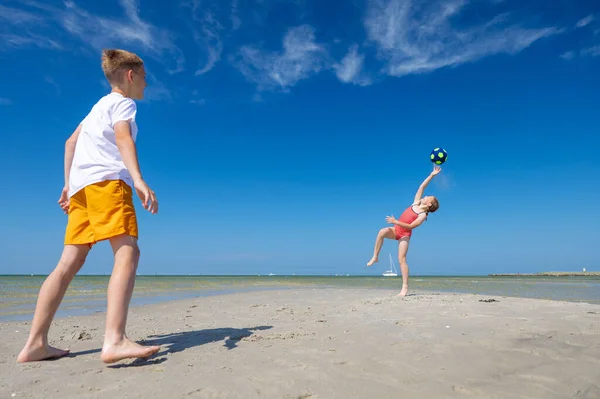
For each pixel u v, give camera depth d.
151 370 2.37
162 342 3.20
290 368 2.43
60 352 2.75
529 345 3.01
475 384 2.23
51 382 2.13
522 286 15.23
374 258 7.08
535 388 2.19
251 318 4.69
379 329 3.62
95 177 2.59
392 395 2.05
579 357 2.75
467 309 4.91
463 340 3.16
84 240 2.74
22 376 2.24
